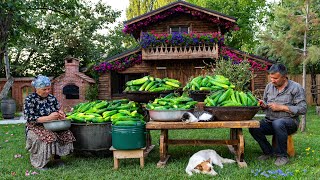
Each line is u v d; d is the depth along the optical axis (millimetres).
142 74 17125
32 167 5039
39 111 5168
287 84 5207
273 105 5059
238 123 4793
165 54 15367
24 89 20359
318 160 4996
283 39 9250
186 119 4844
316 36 9219
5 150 6457
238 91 5199
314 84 18812
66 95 17688
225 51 15172
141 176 4445
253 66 15102
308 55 8922
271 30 9758
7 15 13242
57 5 15680
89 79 17969
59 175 4613
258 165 4867
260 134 5309
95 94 16625
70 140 5254
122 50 24797
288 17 9109
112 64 16203
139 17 15836
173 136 7844
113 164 5195
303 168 4605
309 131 8789
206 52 15156
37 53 23016
